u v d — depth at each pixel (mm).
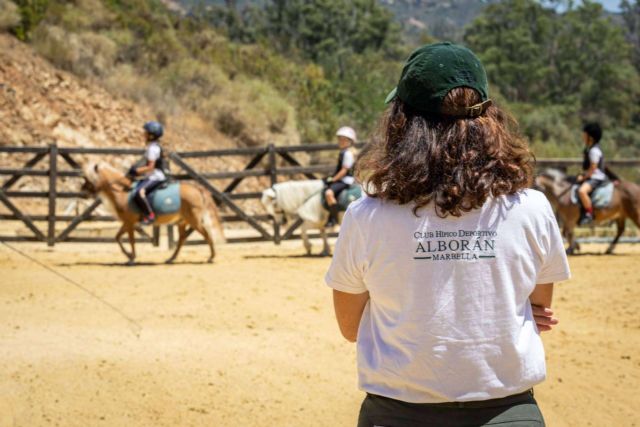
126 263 12547
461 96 2441
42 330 7430
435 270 2357
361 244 2430
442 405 2389
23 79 23172
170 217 12648
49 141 21891
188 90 28938
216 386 6035
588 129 14109
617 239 14555
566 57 81375
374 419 2475
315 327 8102
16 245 15055
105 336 7305
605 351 7285
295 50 63562
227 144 27391
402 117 2506
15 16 24781
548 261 2477
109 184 12406
